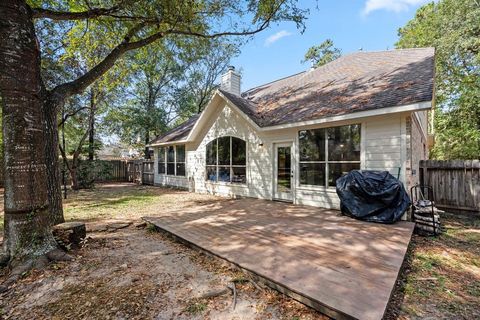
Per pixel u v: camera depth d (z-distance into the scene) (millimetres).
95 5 5723
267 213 6211
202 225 5133
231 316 2307
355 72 8414
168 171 13797
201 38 7574
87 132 12664
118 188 13336
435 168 7273
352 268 2953
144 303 2523
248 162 9023
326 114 6207
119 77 11219
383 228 4672
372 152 5820
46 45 8602
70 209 7449
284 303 2488
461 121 13156
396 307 2465
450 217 6551
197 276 3105
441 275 3201
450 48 12602
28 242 3307
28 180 3340
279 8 6094
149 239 4656
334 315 2170
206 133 10977
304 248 3660
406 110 4922
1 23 3121
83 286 2865
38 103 3496
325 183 6773
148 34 6977
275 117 7906
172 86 20219
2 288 2801
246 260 3264
